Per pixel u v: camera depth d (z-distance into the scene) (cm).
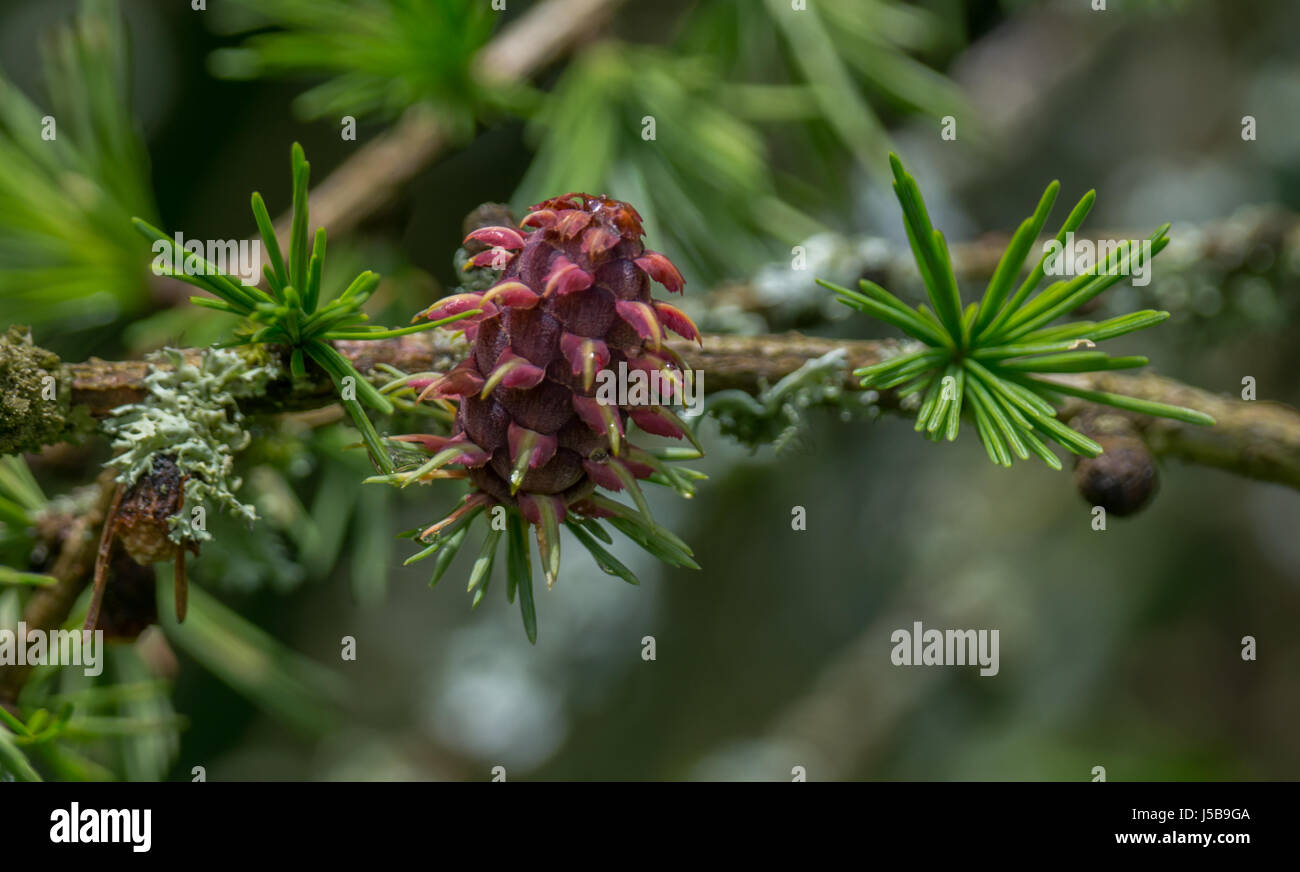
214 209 61
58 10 56
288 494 30
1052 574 58
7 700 25
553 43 33
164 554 24
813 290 30
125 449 24
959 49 42
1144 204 57
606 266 23
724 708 62
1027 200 58
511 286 22
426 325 23
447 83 32
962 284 32
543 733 61
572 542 61
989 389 23
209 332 31
